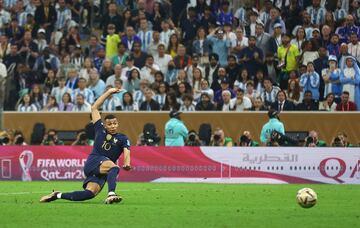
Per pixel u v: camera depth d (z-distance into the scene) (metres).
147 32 63.53
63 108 59.16
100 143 29.98
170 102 57.09
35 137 55.28
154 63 61.25
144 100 58.25
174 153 47.66
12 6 69.62
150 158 47.91
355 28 59.91
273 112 49.84
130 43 62.81
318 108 56.66
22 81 62.47
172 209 28.41
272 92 56.81
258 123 56.00
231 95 58.09
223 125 56.34
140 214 26.39
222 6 63.62
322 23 61.78
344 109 55.81
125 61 61.78
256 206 30.31
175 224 23.56
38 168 48.44
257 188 41.69
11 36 66.38
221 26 63.12
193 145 50.66
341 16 62.16
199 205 30.58
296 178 46.66
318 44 58.81
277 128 49.69
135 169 48.00
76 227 22.75
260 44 60.53
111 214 26.33
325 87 57.09
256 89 57.91
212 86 58.25
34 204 29.81
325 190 40.62
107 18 65.81
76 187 41.66
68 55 63.12
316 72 57.06
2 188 40.81
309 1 62.97
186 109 56.91
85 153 47.84
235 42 60.91
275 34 60.84
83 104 58.53
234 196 35.72
